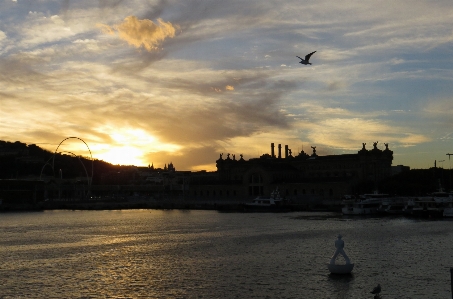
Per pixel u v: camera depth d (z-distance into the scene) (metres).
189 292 61.28
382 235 115.38
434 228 131.50
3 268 76.50
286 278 68.06
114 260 83.56
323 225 145.75
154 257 86.44
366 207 196.38
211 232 128.88
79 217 199.75
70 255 89.38
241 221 166.88
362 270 72.69
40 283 66.25
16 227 150.62
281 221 164.50
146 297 59.22
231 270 73.81
